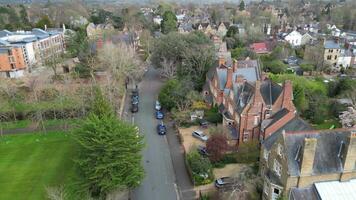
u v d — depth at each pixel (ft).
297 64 337.93
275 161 112.47
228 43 384.68
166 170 149.38
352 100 207.00
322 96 211.20
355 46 363.76
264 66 294.66
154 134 187.01
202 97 222.89
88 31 429.38
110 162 113.29
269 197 111.65
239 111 161.07
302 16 632.79
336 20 563.48
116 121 121.08
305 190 102.37
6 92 223.71
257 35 414.21
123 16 580.30
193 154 145.48
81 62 270.05
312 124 193.98
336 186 102.27
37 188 135.44
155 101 240.32
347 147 100.42
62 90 234.38
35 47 330.34
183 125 194.39
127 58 255.70
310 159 99.30
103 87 221.87
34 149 170.81
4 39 322.34
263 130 151.53
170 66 270.05
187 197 129.70
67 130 190.70
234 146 161.07
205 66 259.39
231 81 189.06
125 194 131.13
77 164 122.21
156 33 469.57
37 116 193.88
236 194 119.55
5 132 193.16
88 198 115.75
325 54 335.26
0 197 130.21
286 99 157.17
